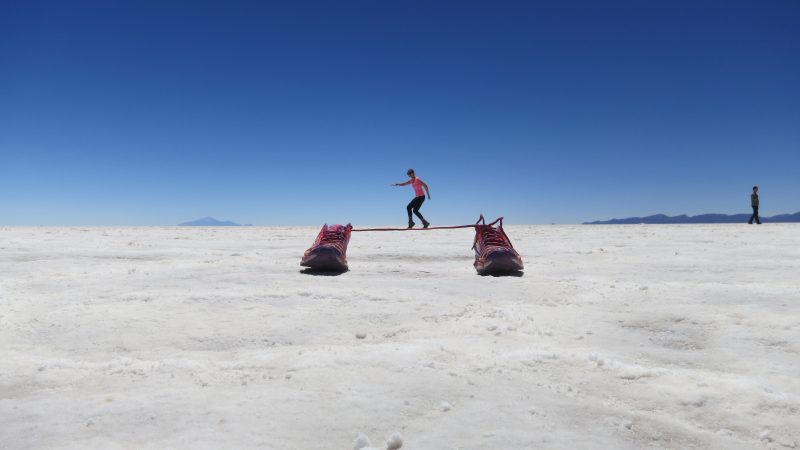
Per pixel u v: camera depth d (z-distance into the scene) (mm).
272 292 4773
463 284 5402
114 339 3402
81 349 3209
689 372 2740
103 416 2164
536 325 3750
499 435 2010
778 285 4910
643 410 2287
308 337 3480
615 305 4348
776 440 2029
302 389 2467
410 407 2270
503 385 2539
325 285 5207
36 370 2770
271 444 1937
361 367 2768
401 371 2707
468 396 2396
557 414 2213
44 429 2049
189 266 6379
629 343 3338
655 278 5574
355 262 7051
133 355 3107
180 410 2225
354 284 5297
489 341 3338
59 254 7680
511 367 2807
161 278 5523
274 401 2320
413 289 5051
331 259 5973
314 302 4449
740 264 6453
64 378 2643
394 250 8266
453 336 3477
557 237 12461
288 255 7785
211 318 3920
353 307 4289
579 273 6086
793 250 7988
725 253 7781
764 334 3389
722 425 2154
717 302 4309
